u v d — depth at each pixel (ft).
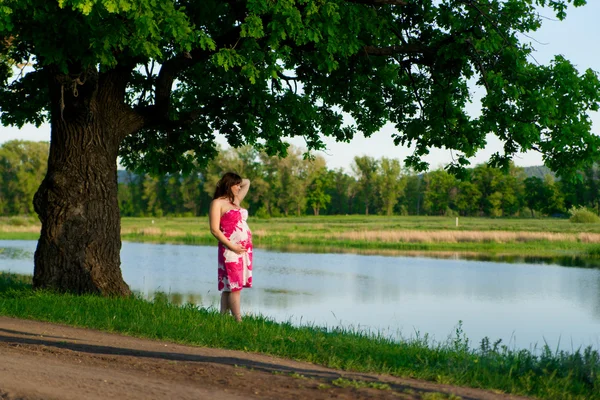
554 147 44.09
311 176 434.30
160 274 92.43
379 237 178.91
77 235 40.42
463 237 173.58
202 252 138.31
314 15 36.91
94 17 30.55
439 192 516.32
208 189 412.57
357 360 22.59
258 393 16.30
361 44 39.60
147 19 30.07
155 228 228.63
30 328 27.89
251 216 431.43
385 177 517.14
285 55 38.58
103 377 17.29
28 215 411.13
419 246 159.74
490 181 477.77
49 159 41.42
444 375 19.99
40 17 31.09
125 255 128.26
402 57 47.39
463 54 44.60
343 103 52.31
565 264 114.32
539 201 467.11
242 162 418.51
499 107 44.93
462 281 86.02
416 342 32.24
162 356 21.90
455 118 49.01
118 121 41.91
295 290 75.10
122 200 510.99
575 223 303.48
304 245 165.48
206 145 53.83
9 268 95.81
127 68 41.22
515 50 44.14
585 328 51.65
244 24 35.19
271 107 48.34
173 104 55.26
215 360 21.45
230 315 30.48
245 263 30.35
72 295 38.14
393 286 79.66
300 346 25.16
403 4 41.78
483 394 17.94
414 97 51.93
